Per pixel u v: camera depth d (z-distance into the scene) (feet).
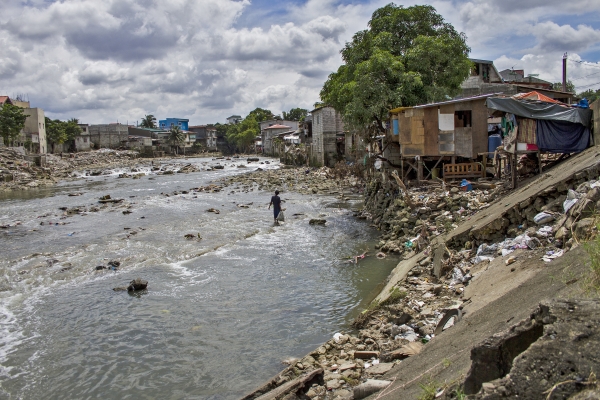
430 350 18.69
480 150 64.13
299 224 69.51
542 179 41.16
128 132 322.14
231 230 65.72
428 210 51.60
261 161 250.57
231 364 27.20
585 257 18.71
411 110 65.82
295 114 396.37
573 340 9.72
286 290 39.42
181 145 342.23
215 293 39.22
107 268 47.11
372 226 64.39
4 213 85.81
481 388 10.32
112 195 111.24
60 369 27.22
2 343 30.55
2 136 178.19
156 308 36.11
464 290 28.12
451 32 84.07
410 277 34.91
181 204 93.30
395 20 83.15
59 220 76.74
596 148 41.42
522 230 32.58
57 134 248.52
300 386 19.53
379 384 17.89
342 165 132.46
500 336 11.32
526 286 19.70
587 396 8.52
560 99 80.53
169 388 24.98
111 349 29.53
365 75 75.10
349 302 35.81
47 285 42.11
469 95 102.37
